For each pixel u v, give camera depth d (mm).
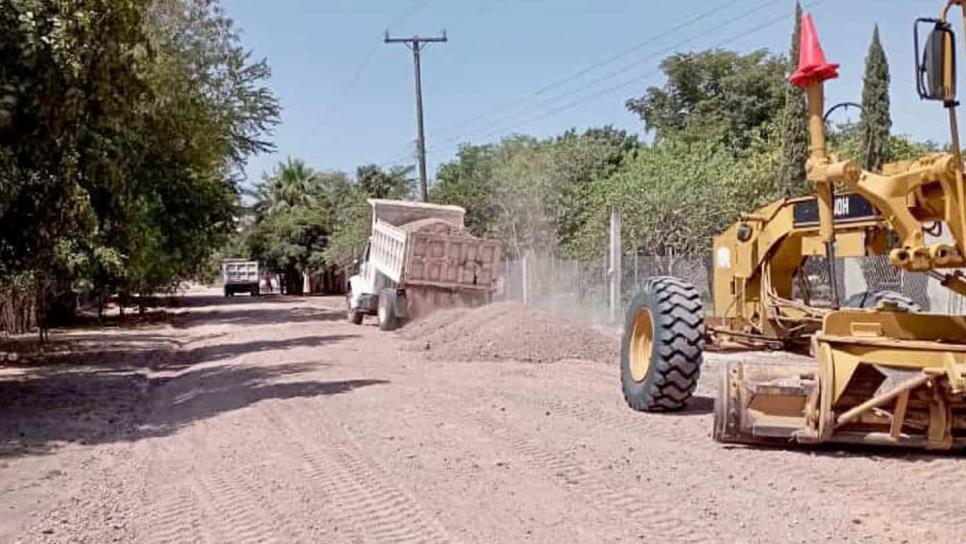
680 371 9969
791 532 5934
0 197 13023
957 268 7586
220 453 9367
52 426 11734
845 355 7625
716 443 8570
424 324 22891
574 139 47156
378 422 10469
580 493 7055
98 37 13625
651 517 6363
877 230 9125
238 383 15023
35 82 13078
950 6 6906
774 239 10875
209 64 32625
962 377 7094
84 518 7098
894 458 7887
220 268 85188
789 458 7938
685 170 29359
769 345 11211
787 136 28906
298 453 9047
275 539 6266
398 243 25188
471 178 50844
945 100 6922
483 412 10773
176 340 25891
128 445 10367
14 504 7688
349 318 30453
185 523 6824
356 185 79125
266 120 37625
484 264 24969
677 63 55844
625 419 10023
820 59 8320
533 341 17172
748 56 54125
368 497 7191
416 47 41000
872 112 27641
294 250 76188
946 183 7410
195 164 34125
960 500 6598
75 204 14477
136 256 27219
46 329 27562
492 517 6504
